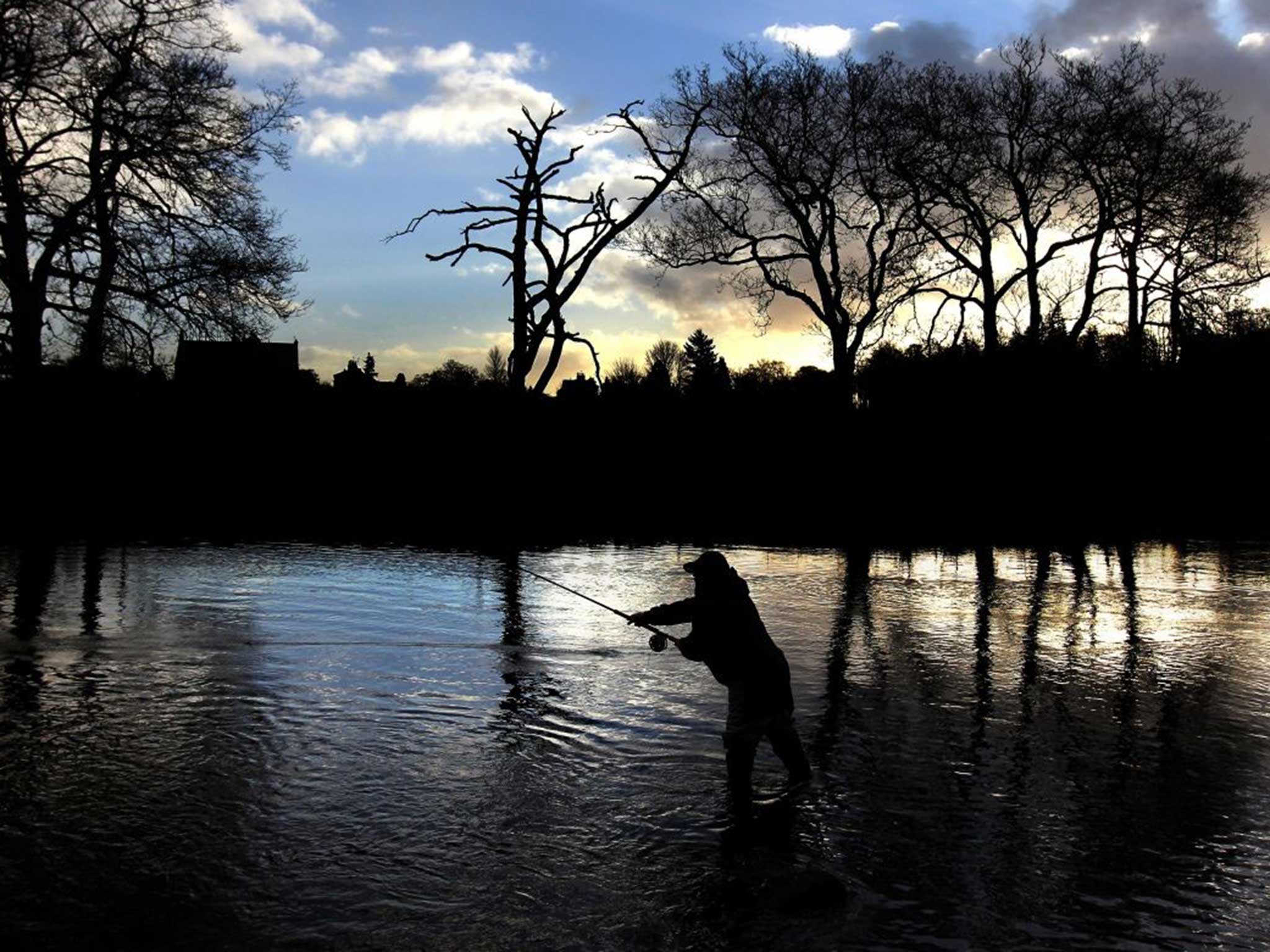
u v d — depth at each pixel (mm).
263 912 4344
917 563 20125
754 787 6148
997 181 38594
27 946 4012
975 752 6977
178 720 7332
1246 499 36375
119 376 30109
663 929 4250
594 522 28875
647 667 9461
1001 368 35438
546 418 33531
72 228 27703
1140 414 36469
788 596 15109
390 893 4555
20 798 5672
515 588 14828
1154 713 8203
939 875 4875
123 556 18172
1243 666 10273
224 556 18469
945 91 37375
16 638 10148
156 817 5434
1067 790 6199
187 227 29781
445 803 5750
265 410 32250
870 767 6566
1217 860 5117
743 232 39562
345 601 13219
